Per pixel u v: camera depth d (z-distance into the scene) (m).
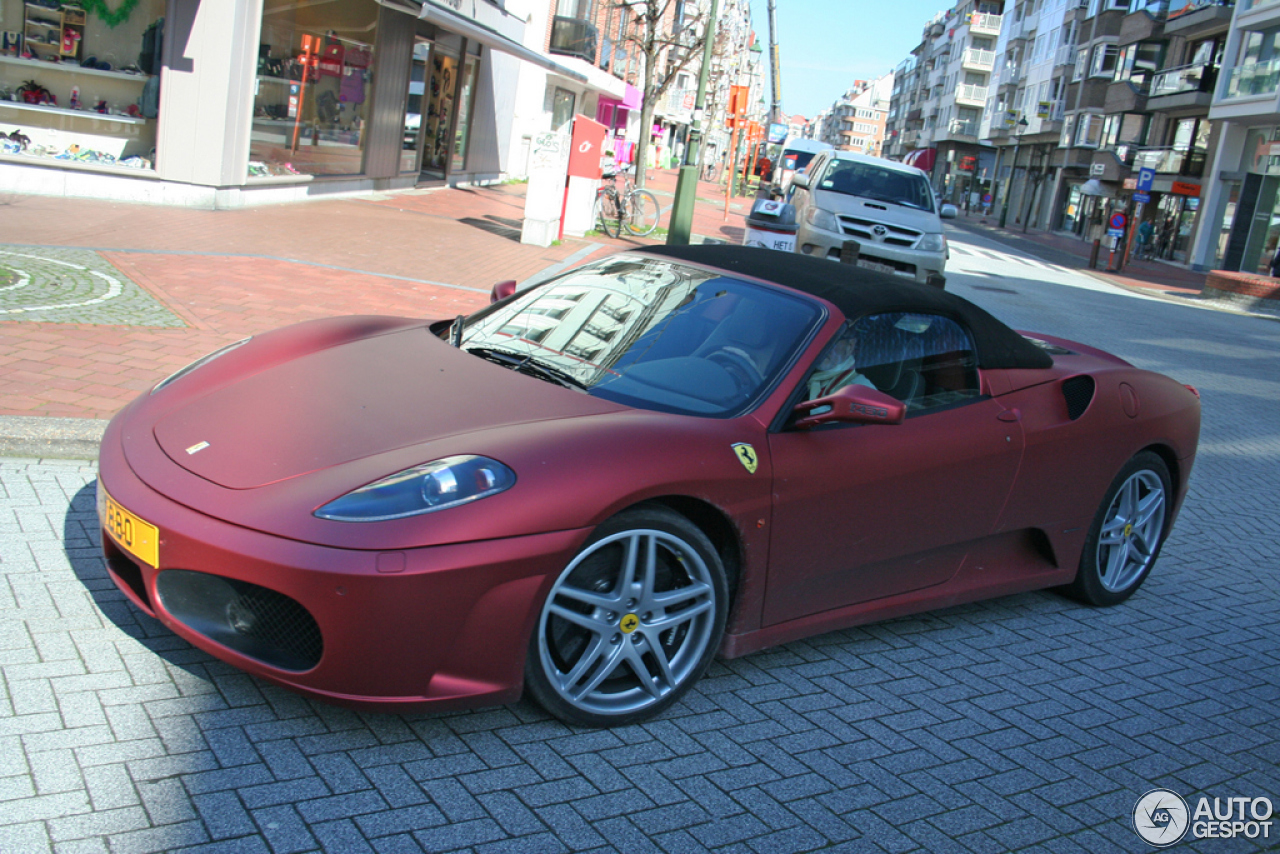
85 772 2.19
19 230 8.47
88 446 4.09
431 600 2.27
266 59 12.23
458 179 20.91
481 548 2.31
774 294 3.36
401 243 11.19
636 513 2.57
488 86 21.50
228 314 6.58
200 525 2.33
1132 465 4.04
